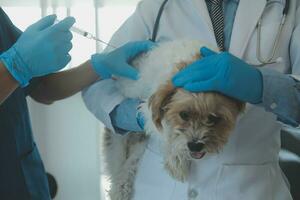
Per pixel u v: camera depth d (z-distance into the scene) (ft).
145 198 4.00
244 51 3.75
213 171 3.69
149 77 3.77
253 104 3.35
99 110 4.16
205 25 3.88
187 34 3.99
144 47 4.04
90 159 6.56
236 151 3.66
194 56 3.44
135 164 4.42
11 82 3.22
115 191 4.58
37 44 3.25
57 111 6.34
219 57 3.11
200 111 3.11
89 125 6.43
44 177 4.12
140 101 3.97
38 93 4.38
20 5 5.92
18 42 3.36
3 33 3.89
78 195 6.70
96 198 6.72
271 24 3.81
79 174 6.63
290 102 3.16
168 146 3.63
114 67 3.92
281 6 3.88
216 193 3.68
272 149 3.82
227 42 3.87
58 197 6.63
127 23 4.44
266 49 3.75
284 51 3.77
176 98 3.22
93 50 5.90
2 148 3.58
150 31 4.18
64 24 3.41
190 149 3.29
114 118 4.09
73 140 6.48
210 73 3.10
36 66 3.26
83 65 4.27
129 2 6.00
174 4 4.11
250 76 3.12
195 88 3.11
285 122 3.37
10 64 3.17
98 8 5.98
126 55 4.00
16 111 3.70
